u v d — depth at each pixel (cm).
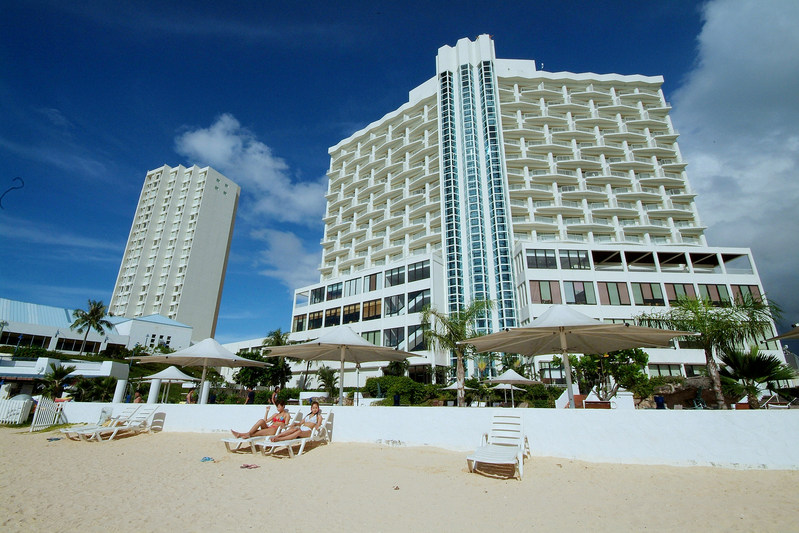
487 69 5900
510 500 624
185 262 9706
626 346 1157
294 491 666
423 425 1069
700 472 773
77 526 482
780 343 3744
